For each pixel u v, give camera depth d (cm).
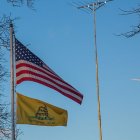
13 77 2452
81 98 2552
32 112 2414
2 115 2734
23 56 2473
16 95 2412
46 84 2484
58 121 2445
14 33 2494
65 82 2533
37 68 2481
